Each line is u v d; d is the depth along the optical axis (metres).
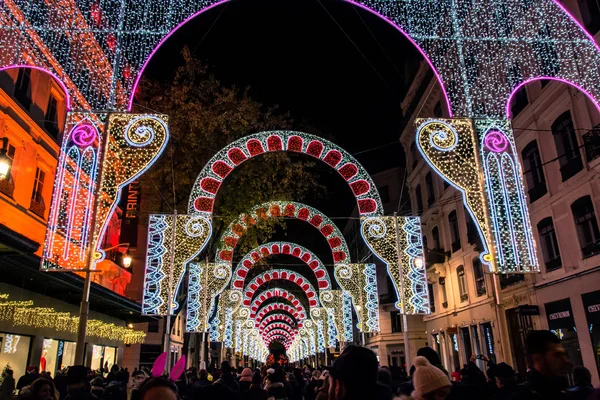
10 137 17.61
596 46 10.88
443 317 28.25
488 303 21.92
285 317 60.00
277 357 101.38
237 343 30.66
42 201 20.16
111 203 10.14
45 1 10.45
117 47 10.26
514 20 11.16
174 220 14.86
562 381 3.23
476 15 11.17
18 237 11.48
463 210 24.73
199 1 10.29
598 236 15.27
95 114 10.31
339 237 20.03
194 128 19.44
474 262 23.62
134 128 10.38
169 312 14.29
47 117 20.31
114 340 27.27
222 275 19.14
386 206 39.53
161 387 2.77
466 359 24.98
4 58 10.81
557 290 17.30
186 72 19.81
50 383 5.44
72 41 10.52
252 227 22.17
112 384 6.95
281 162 21.03
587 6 15.45
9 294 15.39
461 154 10.80
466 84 10.80
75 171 9.95
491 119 10.70
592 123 15.28
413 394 3.25
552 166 17.55
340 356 2.88
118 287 30.88
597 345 15.23
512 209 10.38
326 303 24.61
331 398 2.82
